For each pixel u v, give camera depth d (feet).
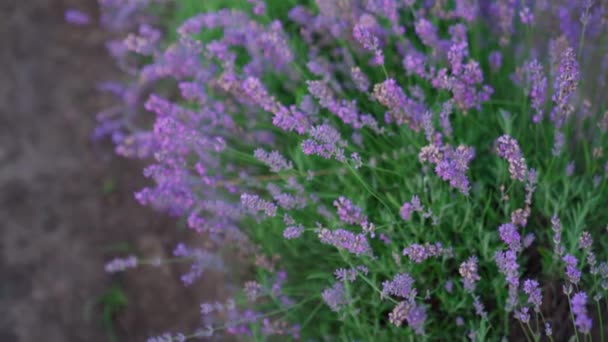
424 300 3.16
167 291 3.78
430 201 3.19
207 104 3.60
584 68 3.26
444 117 3.09
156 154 3.30
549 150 3.19
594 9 3.29
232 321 3.13
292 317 3.33
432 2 3.53
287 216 3.03
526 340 3.12
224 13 3.48
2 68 4.59
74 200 4.10
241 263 3.56
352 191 3.22
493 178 3.26
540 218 3.19
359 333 3.14
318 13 3.65
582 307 2.62
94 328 3.77
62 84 4.50
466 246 3.07
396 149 3.26
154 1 4.40
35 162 4.24
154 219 3.98
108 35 4.62
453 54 3.06
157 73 3.68
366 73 3.57
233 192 3.43
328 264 3.30
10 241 4.02
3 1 4.83
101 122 4.30
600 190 3.07
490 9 3.47
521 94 3.29
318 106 3.37
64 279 3.90
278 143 3.54
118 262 3.34
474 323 3.11
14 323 3.82
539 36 3.40
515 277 2.79
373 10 3.34
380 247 3.17
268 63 3.57
